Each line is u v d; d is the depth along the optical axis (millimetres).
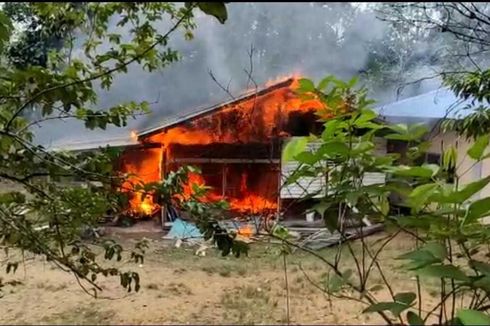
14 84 2092
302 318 4363
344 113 1522
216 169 9109
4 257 5484
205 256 6863
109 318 4387
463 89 3512
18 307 4586
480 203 1223
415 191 1285
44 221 2721
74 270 2674
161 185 2701
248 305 4801
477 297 1478
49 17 2129
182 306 4785
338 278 1595
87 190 2746
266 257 6445
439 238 1388
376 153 1571
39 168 2520
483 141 1279
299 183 1973
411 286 4633
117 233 8055
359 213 1464
